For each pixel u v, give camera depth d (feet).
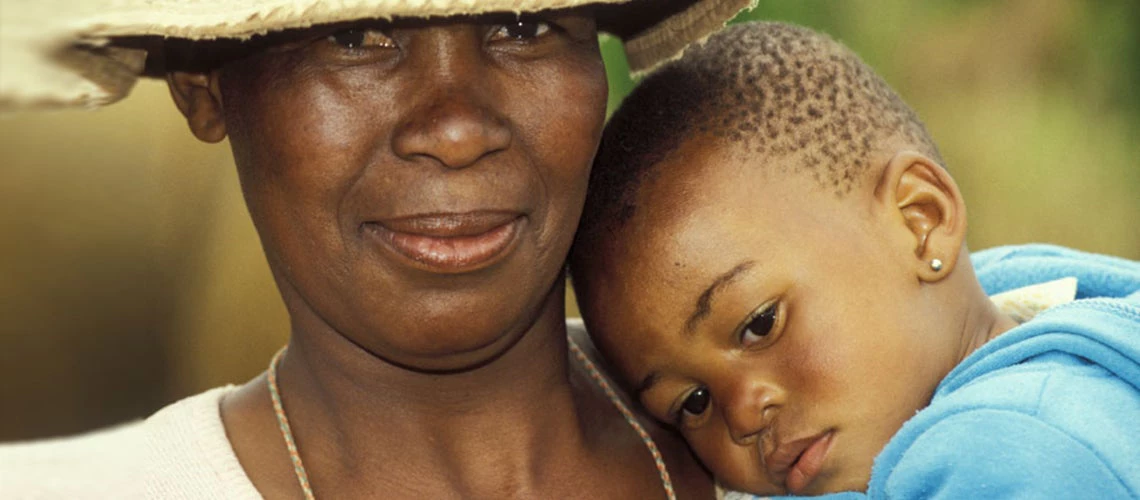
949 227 7.83
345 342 6.89
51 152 16.05
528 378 7.18
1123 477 6.37
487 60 6.21
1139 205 14.74
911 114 8.50
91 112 15.98
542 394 7.27
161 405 16.56
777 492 7.91
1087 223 14.76
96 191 16.28
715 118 7.76
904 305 7.68
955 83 14.73
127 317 16.51
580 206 6.64
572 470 7.40
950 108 14.78
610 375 8.36
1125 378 6.78
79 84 5.50
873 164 7.87
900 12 14.60
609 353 8.04
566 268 8.15
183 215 14.30
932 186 7.85
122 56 5.87
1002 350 7.16
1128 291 8.43
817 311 7.55
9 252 16.17
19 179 15.97
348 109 6.07
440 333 6.34
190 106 6.81
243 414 7.23
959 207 7.83
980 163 14.76
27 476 8.75
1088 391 6.64
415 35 6.04
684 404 7.98
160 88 14.14
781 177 7.68
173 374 15.65
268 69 6.17
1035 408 6.59
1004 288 8.89
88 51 5.57
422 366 6.70
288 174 6.23
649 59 7.93
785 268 7.55
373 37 6.08
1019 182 14.75
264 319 14.05
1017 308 8.54
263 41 6.13
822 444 7.66
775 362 7.64
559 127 6.36
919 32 14.64
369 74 6.07
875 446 7.63
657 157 7.75
